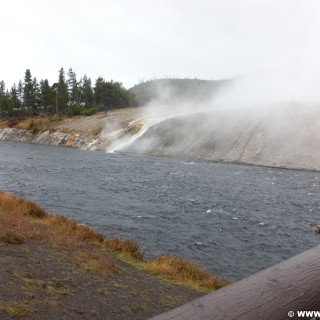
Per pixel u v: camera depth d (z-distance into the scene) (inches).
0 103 4953.3
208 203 1023.0
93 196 1035.9
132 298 308.2
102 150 3105.3
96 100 4867.1
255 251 658.2
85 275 335.6
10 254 348.8
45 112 4849.9
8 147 2908.5
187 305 80.4
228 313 80.7
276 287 94.8
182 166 1968.5
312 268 107.0
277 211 979.9
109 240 510.0
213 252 634.2
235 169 1973.4
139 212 874.1
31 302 252.8
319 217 936.9
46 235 458.0
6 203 643.5
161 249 622.8
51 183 1220.5
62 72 4827.8
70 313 251.6
